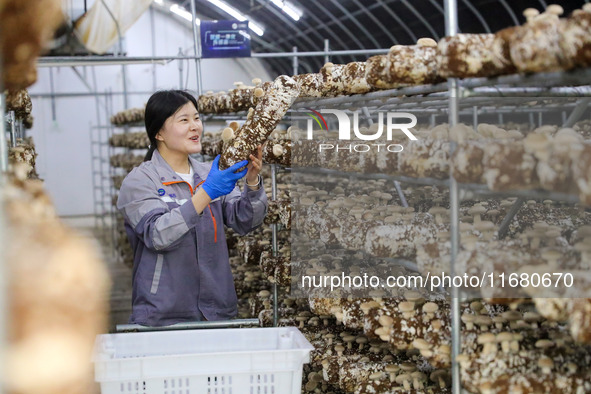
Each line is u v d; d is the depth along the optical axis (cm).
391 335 181
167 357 171
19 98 255
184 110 270
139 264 270
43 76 1408
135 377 170
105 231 1180
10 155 246
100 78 1427
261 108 242
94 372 167
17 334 75
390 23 966
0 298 75
